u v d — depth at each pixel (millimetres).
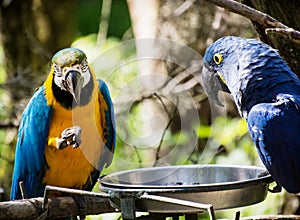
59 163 8977
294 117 7543
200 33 12289
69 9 14703
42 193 9258
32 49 13828
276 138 7551
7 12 13953
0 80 14430
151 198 6199
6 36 13938
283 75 7773
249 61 7844
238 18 11852
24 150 9094
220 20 11961
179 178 7633
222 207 6410
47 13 14406
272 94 7730
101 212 7695
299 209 10008
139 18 13250
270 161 7691
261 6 7777
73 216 7668
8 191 13055
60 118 8836
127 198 6359
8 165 13172
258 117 7648
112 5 21125
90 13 21422
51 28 14547
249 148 11219
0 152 13289
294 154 7555
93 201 7637
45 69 13398
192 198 6336
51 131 8867
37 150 8914
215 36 12031
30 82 12680
